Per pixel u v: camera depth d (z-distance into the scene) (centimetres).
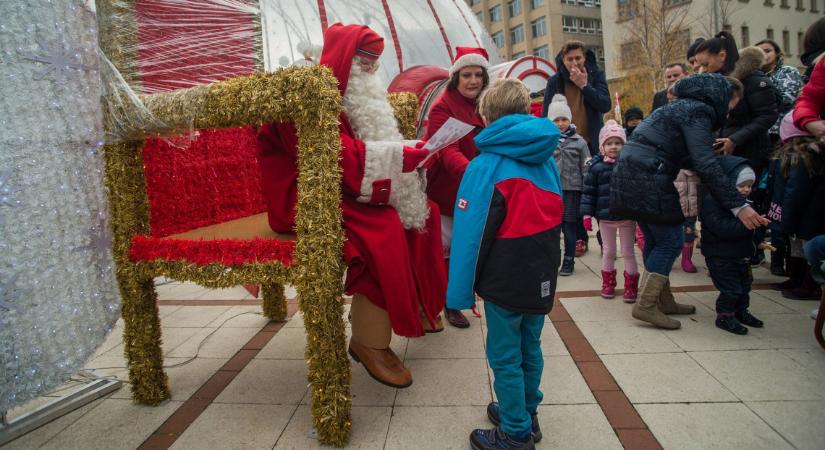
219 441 226
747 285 316
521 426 197
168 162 282
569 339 315
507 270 191
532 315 205
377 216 233
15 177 189
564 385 257
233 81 218
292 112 209
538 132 190
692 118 302
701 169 294
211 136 318
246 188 350
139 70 252
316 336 215
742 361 270
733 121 395
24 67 190
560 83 546
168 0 265
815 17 3447
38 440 234
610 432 214
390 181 227
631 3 2794
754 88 380
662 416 222
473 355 305
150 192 269
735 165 306
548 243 195
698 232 579
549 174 204
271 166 255
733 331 308
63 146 205
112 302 232
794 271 373
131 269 246
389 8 1461
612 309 369
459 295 197
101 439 233
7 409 192
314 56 286
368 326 244
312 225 208
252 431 234
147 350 258
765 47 470
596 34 4447
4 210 186
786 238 412
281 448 219
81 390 271
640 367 270
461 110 338
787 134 340
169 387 282
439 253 276
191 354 328
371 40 242
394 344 328
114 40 238
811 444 197
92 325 221
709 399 234
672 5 2612
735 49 434
